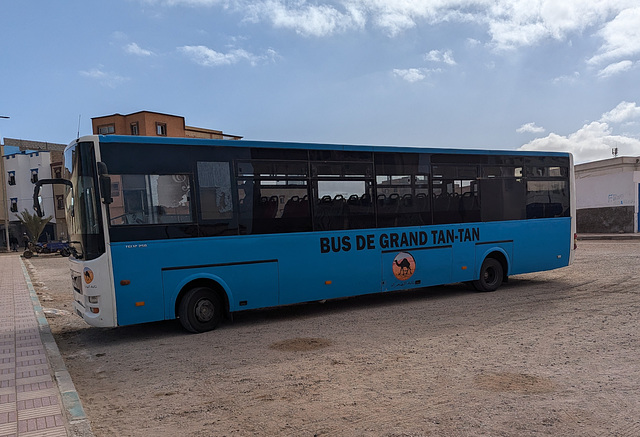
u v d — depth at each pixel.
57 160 51.84
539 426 3.87
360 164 9.34
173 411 4.51
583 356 5.76
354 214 9.24
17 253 44.53
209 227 7.89
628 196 29.00
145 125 43.88
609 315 8.02
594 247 21.62
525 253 11.45
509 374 5.18
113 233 7.22
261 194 8.34
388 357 6.01
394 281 9.66
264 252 8.34
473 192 10.71
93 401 4.91
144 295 7.39
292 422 4.12
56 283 17.08
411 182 9.92
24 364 5.98
